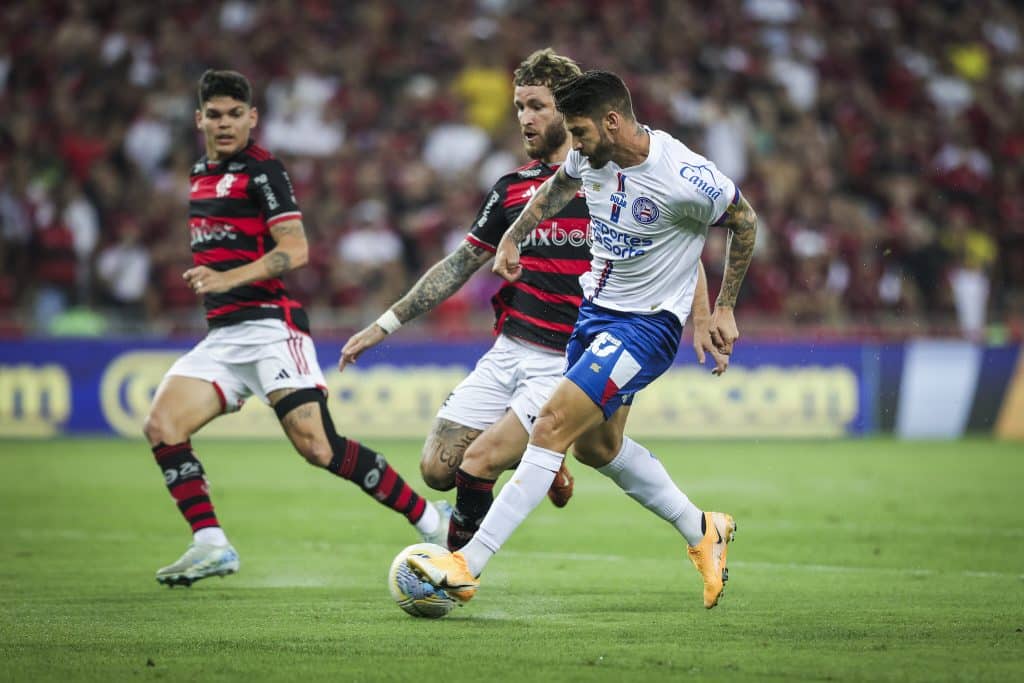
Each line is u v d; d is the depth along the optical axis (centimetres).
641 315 1866
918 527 3119
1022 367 6219
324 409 2342
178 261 6072
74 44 7125
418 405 5731
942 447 5566
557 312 2125
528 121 2128
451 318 5894
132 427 5628
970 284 6938
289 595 2139
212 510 2248
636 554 2706
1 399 5575
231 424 5812
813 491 3934
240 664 1541
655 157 1800
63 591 2175
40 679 1459
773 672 1496
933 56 8544
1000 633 1764
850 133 7762
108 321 5775
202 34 7331
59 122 6812
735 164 7194
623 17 7838
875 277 6594
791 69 7912
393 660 1566
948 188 7475
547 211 1948
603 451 1939
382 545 2838
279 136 6975
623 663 1548
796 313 6350
